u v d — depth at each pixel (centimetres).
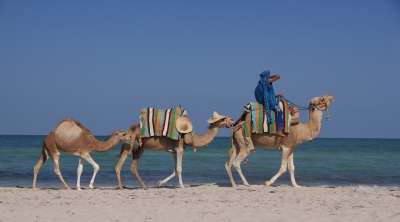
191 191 1068
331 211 791
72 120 1141
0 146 4069
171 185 1313
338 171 1881
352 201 905
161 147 1150
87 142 1138
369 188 1232
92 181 1162
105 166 2017
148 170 1859
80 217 748
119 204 870
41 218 736
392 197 965
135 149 1160
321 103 1130
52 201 903
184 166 2066
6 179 1476
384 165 2220
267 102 1086
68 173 1688
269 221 714
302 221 712
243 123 1110
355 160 2602
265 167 2030
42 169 1839
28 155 2689
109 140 1140
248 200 919
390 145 5859
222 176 1628
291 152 1166
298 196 976
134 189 1156
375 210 794
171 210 807
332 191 1070
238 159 1143
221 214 768
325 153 3481
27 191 1062
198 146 1163
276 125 1077
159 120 1122
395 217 730
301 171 1862
